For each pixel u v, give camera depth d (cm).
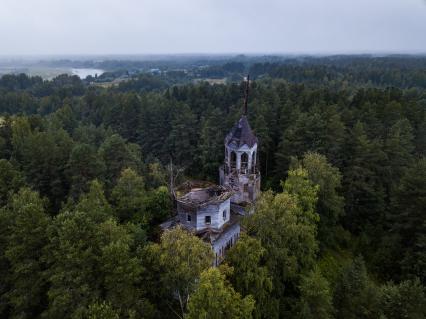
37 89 16925
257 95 9400
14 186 4547
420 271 4353
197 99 10162
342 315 3344
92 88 16900
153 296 3403
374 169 5791
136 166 6084
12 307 3359
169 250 3030
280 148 6894
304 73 17138
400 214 4809
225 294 2623
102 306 2692
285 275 3525
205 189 4428
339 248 5281
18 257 3225
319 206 5019
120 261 2923
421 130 6756
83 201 3722
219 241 3950
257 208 3694
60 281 2912
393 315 3225
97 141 8494
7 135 6881
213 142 7506
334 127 6069
